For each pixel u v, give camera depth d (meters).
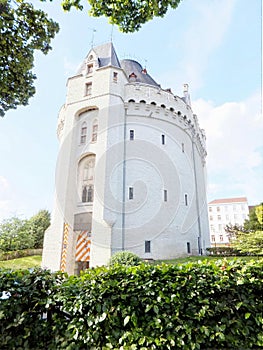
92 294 3.55
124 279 3.66
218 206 75.69
